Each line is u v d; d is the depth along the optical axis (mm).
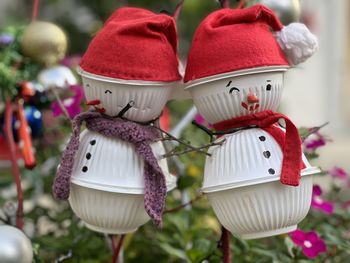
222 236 784
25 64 937
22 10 2641
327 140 955
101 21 2467
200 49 700
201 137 1100
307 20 1670
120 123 710
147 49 693
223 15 718
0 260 726
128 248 1043
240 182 687
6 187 1216
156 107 717
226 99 699
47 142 1153
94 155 710
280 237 975
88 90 721
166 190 709
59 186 702
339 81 3137
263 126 705
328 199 1067
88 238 987
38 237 1006
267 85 696
